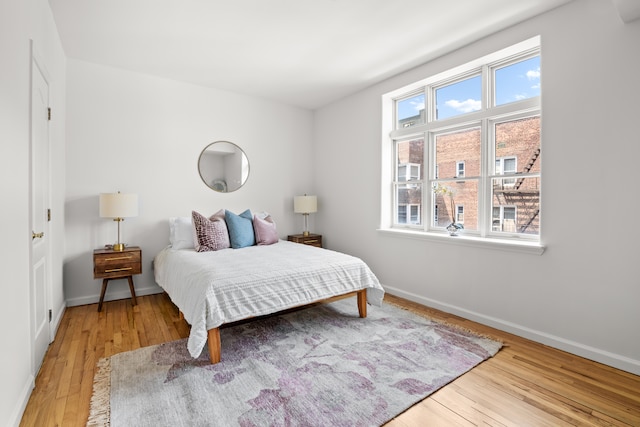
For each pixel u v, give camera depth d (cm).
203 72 367
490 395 182
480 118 303
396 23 263
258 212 458
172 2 236
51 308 247
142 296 371
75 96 332
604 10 218
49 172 244
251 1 235
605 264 220
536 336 253
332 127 473
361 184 423
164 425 155
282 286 249
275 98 456
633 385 192
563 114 238
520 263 265
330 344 245
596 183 223
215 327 214
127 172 363
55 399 175
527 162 279
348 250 446
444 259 324
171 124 389
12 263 151
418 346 242
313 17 256
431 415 165
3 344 138
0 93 137
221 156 425
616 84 213
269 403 172
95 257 313
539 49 268
